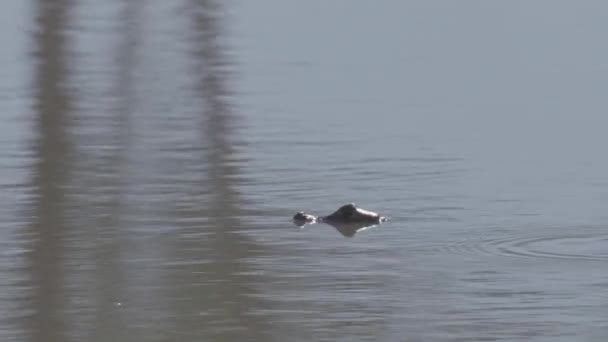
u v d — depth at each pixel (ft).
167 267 80.74
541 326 71.05
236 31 164.86
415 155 111.04
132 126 120.47
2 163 107.45
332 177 103.86
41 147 112.68
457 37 163.63
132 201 95.86
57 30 161.99
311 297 75.72
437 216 93.35
